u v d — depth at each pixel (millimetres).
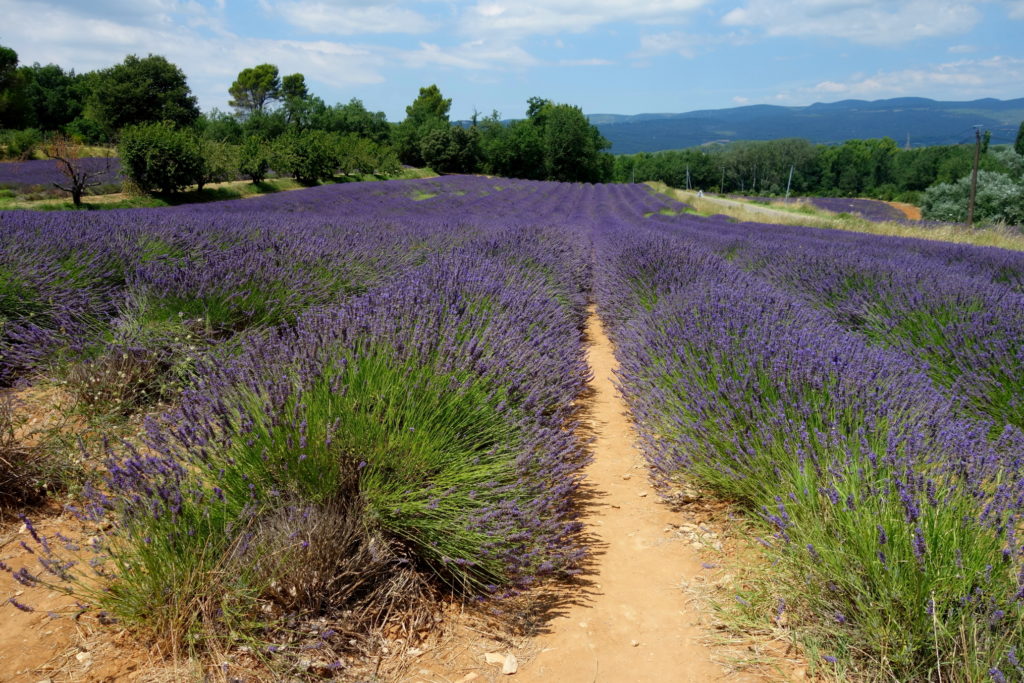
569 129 89938
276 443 2537
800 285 7941
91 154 44250
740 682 2117
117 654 2051
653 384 4336
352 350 3141
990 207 35844
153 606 2098
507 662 2223
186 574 2111
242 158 37188
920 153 108062
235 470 2500
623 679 2164
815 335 4266
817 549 2277
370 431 2654
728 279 6859
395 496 2586
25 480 2936
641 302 6867
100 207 25438
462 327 3791
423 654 2236
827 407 3182
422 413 2830
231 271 5164
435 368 3113
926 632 1963
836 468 2641
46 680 1918
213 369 3480
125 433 3475
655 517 3359
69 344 4234
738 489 3150
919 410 3168
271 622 2135
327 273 6160
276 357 3088
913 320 5375
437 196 38781
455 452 2895
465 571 2623
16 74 55156
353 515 2516
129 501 2285
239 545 2203
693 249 9141
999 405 3779
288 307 5207
